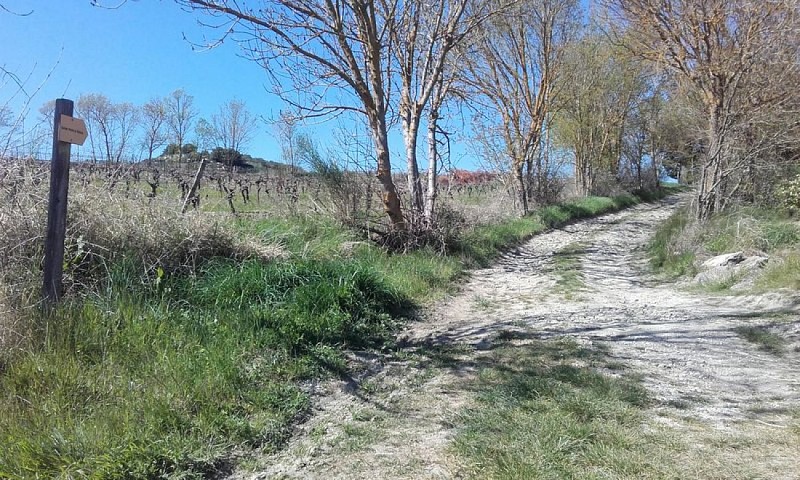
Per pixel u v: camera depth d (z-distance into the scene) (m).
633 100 30.70
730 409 4.05
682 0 13.29
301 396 4.35
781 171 14.32
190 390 3.95
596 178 32.34
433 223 11.99
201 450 3.41
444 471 3.27
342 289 6.61
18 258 4.99
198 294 5.88
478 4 14.04
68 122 4.66
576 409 4.01
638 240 17.88
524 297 9.05
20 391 3.66
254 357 4.86
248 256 7.19
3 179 5.43
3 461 3.00
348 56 10.44
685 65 14.52
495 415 3.96
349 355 5.48
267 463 3.44
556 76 21.38
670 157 36.78
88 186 6.39
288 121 11.00
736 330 6.22
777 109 13.38
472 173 23.06
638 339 6.04
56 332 4.26
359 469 3.33
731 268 9.44
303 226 9.73
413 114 12.33
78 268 5.50
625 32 15.80
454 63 14.78
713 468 3.15
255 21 8.77
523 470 3.15
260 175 26.64
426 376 5.01
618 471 3.13
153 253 6.19
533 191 23.94
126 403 3.65
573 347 5.69
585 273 11.75
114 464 3.09
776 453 3.33
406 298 7.85
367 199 11.22
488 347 5.85
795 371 4.89
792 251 9.05
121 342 4.46
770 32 12.39
